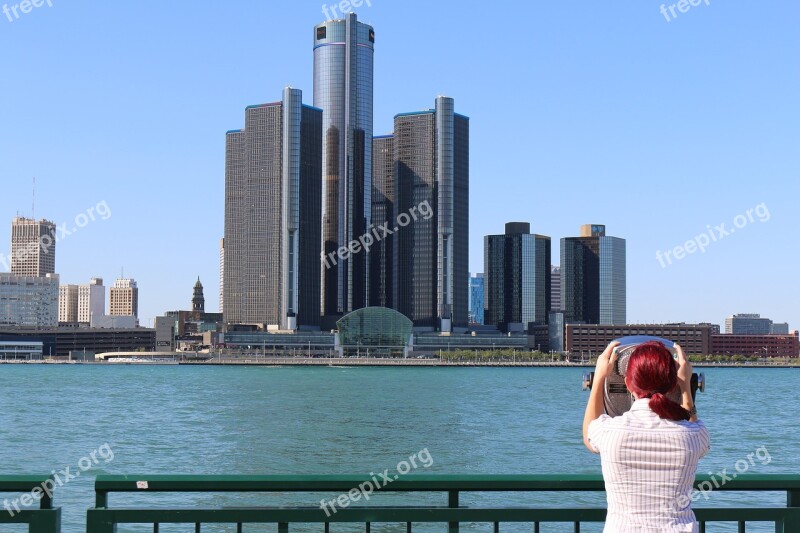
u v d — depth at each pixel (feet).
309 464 231.50
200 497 164.66
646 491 23.66
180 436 300.61
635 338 26.37
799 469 229.25
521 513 29.22
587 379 26.99
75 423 356.38
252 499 161.38
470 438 292.61
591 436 24.93
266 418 377.50
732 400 573.74
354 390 634.02
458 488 29.07
